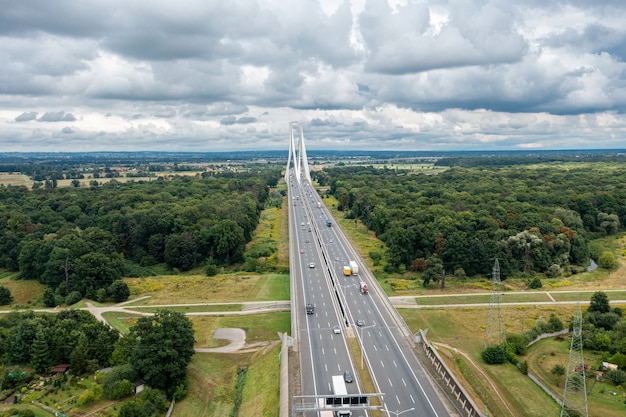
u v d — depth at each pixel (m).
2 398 101.75
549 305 152.38
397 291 166.38
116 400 99.81
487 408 91.50
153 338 105.12
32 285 174.62
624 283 175.75
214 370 115.00
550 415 92.25
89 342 116.50
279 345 119.25
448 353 116.31
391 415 85.44
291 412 86.00
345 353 109.81
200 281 182.25
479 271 186.75
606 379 105.81
